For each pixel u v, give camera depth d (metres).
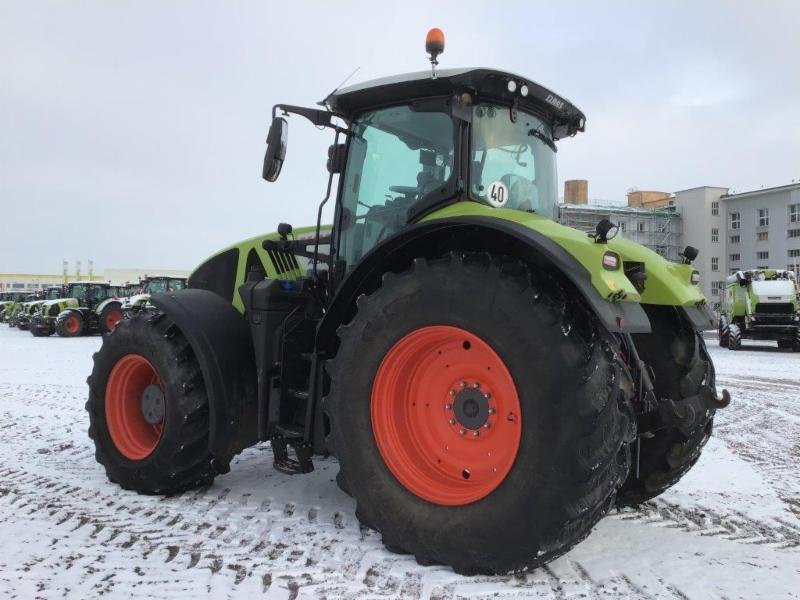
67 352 15.70
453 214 3.05
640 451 3.48
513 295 2.58
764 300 17.62
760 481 4.20
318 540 3.04
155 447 3.76
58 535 3.12
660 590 2.53
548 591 2.50
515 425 2.63
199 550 2.92
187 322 3.69
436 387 2.96
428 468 2.90
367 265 3.12
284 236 4.19
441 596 2.45
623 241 3.65
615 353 2.72
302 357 3.64
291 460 3.59
